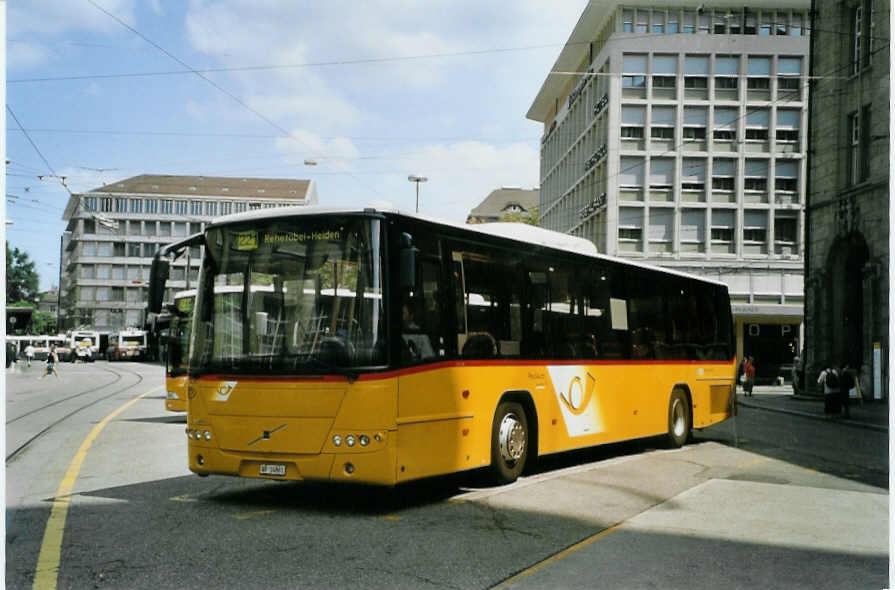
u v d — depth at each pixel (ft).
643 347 46.06
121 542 23.48
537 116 262.67
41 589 18.84
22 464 39.17
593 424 40.63
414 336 28.96
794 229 175.32
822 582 20.08
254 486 33.53
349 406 27.27
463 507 29.32
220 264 30.09
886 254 103.81
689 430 51.29
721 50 174.91
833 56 116.57
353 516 27.58
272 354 28.40
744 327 177.06
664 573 20.68
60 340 318.24
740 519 27.66
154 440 48.73
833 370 85.61
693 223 175.42
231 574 20.16
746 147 175.11
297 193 394.11
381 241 28.25
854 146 114.73
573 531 25.48
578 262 40.55
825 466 42.75
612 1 176.96
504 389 33.96
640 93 176.24
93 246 381.19
